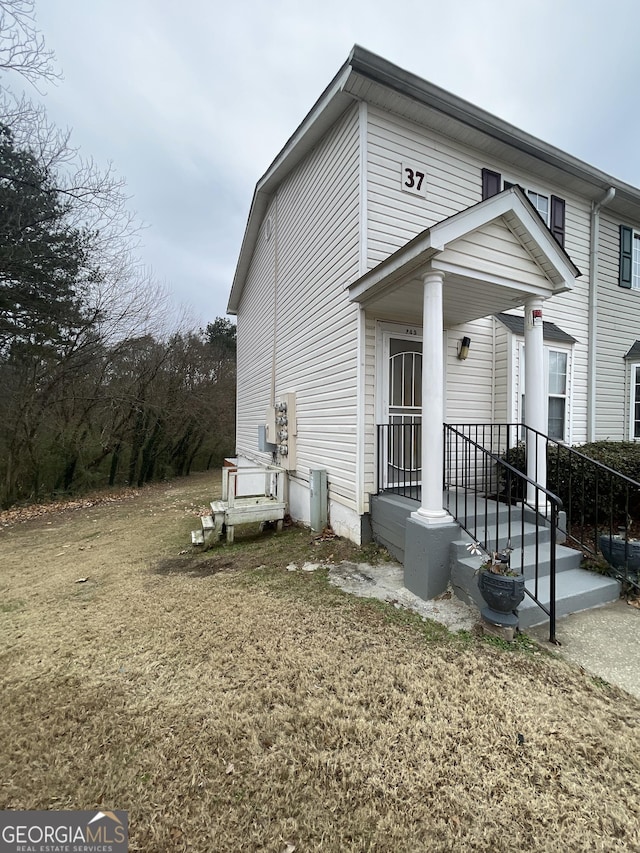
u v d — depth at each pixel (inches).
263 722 80.4
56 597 156.5
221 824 60.1
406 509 161.0
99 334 473.4
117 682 95.9
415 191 200.5
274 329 343.3
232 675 97.0
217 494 461.7
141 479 582.6
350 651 105.7
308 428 257.4
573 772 67.7
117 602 146.0
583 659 101.4
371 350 191.9
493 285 155.0
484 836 57.1
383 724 79.2
